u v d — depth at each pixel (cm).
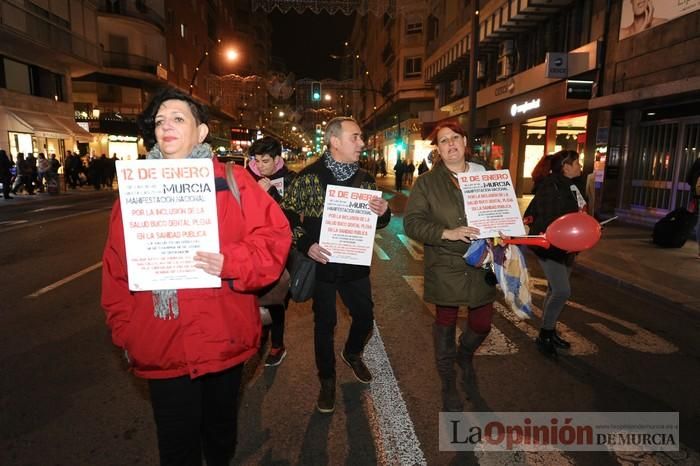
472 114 1494
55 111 2547
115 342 190
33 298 580
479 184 304
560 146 1700
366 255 309
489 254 305
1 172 1794
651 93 1054
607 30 1295
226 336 188
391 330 482
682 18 1022
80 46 2548
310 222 316
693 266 740
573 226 288
